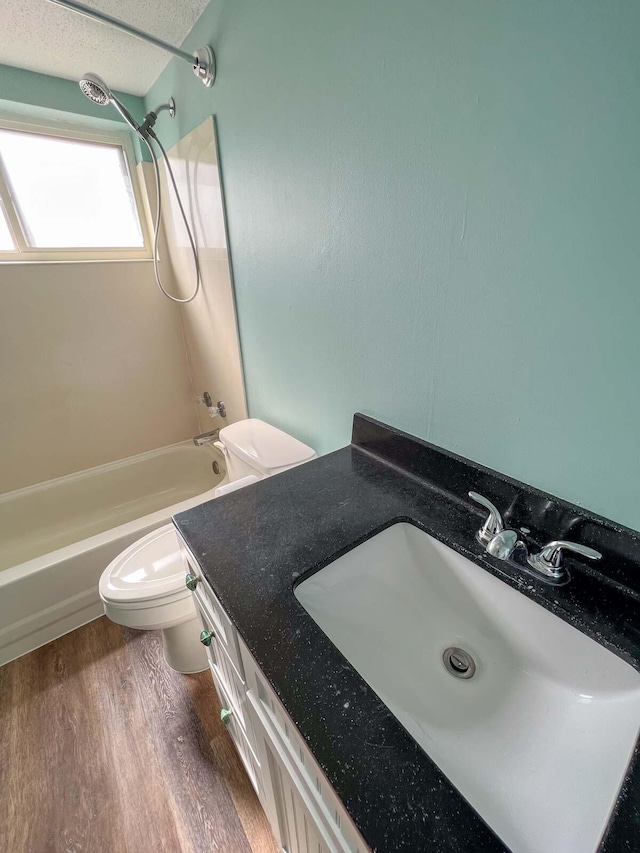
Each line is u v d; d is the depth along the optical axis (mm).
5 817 986
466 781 447
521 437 669
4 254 1729
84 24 1191
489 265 626
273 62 916
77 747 1133
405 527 767
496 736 503
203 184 1401
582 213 500
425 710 542
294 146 938
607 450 563
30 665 1380
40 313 1816
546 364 599
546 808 405
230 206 1292
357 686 462
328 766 390
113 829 961
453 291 695
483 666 618
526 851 372
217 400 2098
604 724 472
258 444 1273
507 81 525
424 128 646
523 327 611
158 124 1659
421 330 781
